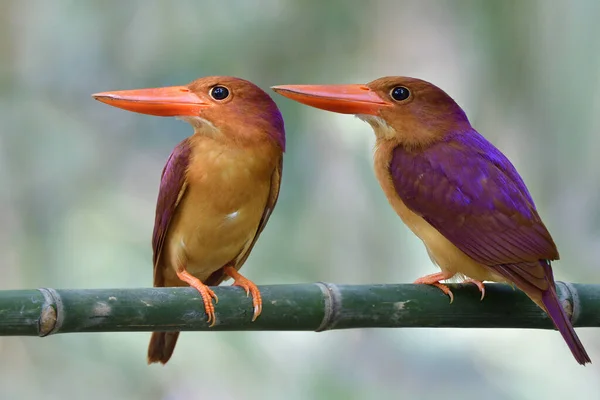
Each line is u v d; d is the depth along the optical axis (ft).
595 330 40.57
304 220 35.55
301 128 35.53
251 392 35.09
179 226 25.27
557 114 35.83
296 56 35.27
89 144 38.19
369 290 22.27
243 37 35.19
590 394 38.86
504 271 22.43
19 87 38.17
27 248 36.37
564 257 36.45
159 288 21.12
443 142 24.56
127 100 24.58
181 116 24.89
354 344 38.73
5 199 36.86
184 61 35.99
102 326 20.25
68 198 37.42
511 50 36.01
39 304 19.62
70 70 38.42
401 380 38.34
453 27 37.99
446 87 38.45
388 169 24.68
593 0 35.01
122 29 37.65
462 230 23.08
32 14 38.52
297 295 21.72
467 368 38.47
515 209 23.00
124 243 37.40
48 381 34.76
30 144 37.55
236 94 24.89
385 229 36.29
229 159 24.70
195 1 35.73
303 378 36.22
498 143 37.01
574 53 35.22
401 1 37.70
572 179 36.45
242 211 25.11
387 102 24.94
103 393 34.53
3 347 35.06
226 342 35.09
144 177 38.88
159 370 34.81
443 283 23.25
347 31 35.81
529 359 38.63
